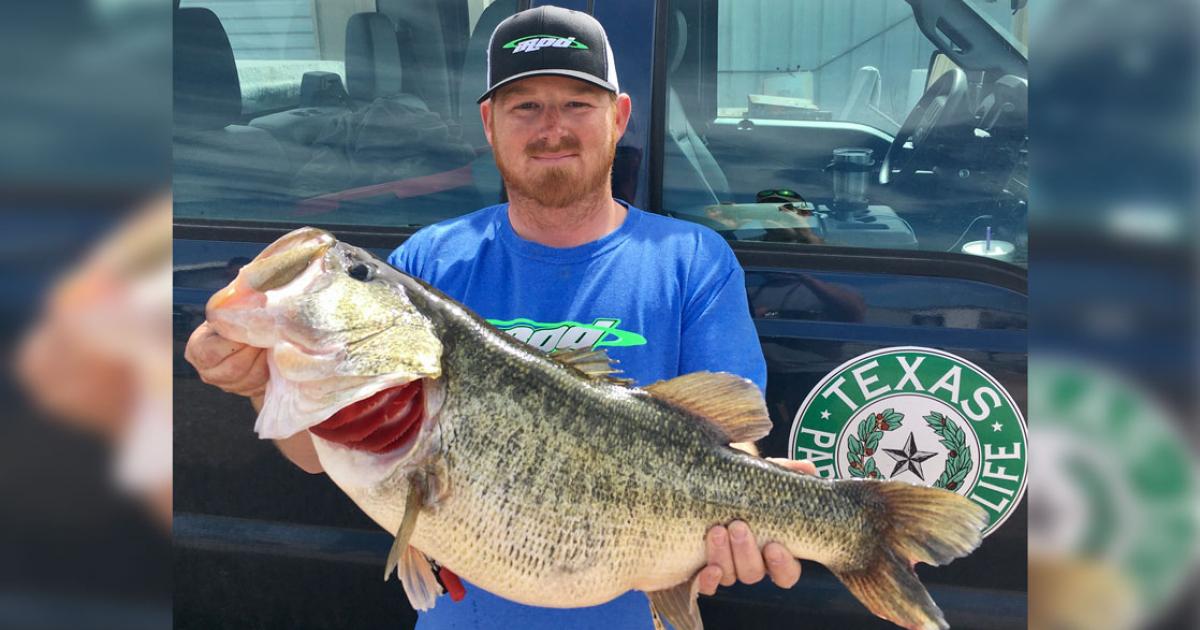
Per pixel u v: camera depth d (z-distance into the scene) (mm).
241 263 2643
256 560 2639
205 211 2688
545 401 1819
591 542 1831
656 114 2504
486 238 2193
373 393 1731
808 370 2396
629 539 1849
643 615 2145
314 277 1787
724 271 2141
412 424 1776
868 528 1908
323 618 2633
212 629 2689
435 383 1786
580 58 2016
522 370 1824
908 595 1892
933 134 2461
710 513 1868
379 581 2582
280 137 2682
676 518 1861
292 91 2680
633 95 2502
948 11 2445
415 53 2635
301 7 2652
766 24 2486
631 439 1851
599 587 1860
